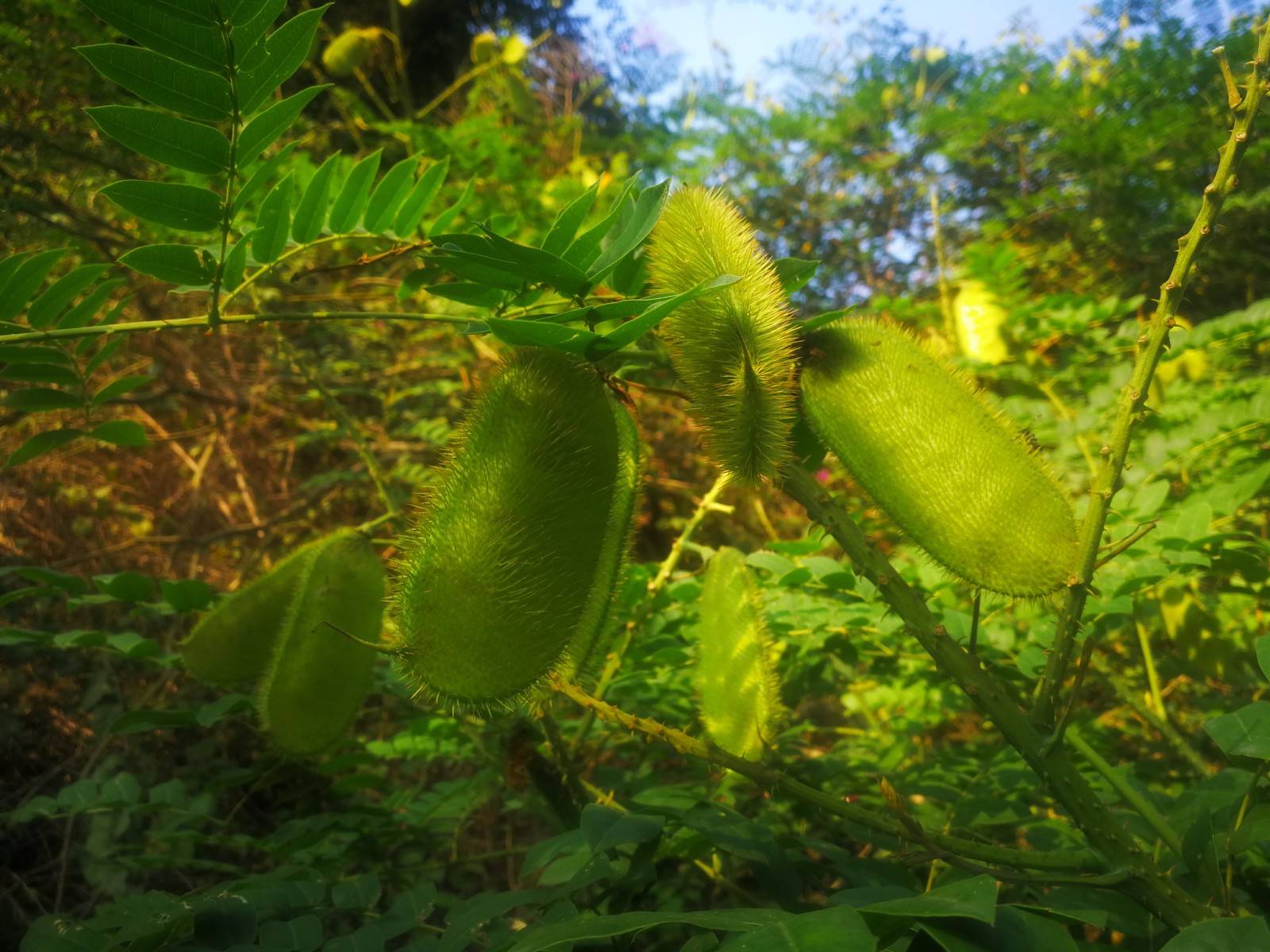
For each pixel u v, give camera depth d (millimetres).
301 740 329
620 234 262
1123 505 441
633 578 423
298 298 772
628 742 444
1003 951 193
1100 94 1139
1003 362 688
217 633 365
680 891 387
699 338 230
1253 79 213
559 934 193
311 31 237
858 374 240
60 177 805
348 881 311
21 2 725
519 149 1010
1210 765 448
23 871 579
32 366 323
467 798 472
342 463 1028
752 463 233
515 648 219
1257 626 470
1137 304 656
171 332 930
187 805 436
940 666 236
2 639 379
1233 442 476
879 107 1370
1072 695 228
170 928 268
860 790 443
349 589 331
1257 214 962
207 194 259
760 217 1410
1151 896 229
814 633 434
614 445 234
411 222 325
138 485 953
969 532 227
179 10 222
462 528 221
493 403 231
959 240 1293
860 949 165
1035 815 373
